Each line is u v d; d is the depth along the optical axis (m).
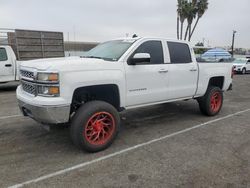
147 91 5.48
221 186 3.58
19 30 12.74
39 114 4.29
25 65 4.73
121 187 3.55
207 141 5.30
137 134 5.69
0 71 11.44
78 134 4.44
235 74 26.91
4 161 4.28
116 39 6.08
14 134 5.57
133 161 4.33
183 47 6.31
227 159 4.43
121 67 4.98
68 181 3.68
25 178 3.75
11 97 10.05
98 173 3.91
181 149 4.86
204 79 6.77
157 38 5.78
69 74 4.26
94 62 4.64
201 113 7.45
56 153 4.62
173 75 5.95
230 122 6.73
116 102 5.13
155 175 3.87
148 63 5.50
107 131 4.82
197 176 3.85
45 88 4.21
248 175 3.88
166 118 7.04
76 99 4.87
